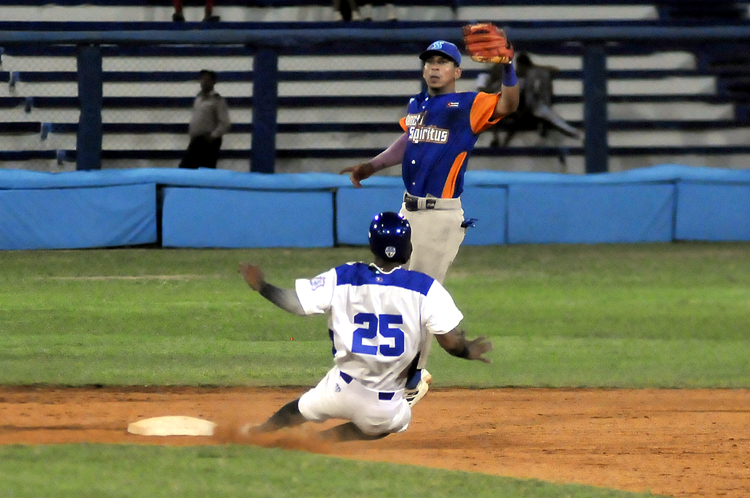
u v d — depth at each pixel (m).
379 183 53.09
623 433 22.12
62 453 17.06
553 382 27.84
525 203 54.34
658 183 55.69
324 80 60.88
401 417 17.81
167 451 17.42
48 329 32.84
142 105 58.09
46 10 60.75
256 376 27.44
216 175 51.38
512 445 20.77
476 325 35.62
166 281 42.28
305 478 16.02
